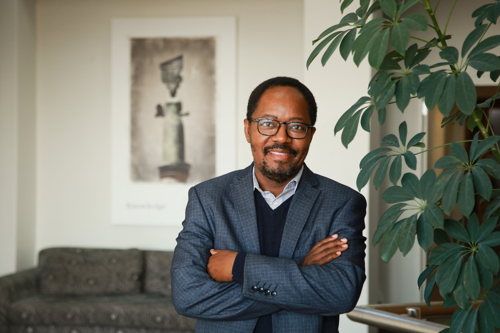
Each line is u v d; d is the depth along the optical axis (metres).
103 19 4.77
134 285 4.20
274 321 1.42
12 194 4.54
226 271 1.42
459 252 1.16
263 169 1.46
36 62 4.81
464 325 1.19
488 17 1.27
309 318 1.42
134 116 4.69
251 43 4.60
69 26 4.80
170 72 4.65
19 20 4.56
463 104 1.05
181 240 1.56
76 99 4.80
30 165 4.73
